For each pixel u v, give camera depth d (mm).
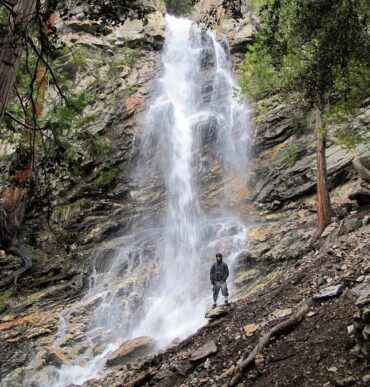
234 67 26391
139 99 24016
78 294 16922
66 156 7891
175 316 14836
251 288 14047
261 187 19422
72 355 13625
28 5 5043
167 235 19312
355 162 14656
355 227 12562
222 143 22188
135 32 27375
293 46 8062
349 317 7730
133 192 21297
